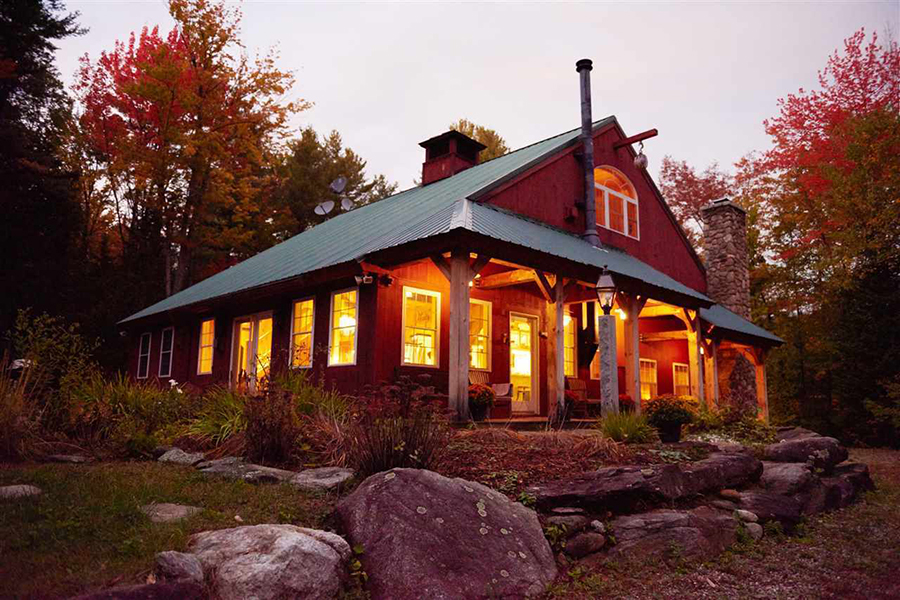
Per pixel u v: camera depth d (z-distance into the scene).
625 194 17.84
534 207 14.11
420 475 4.83
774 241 26.48
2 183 19.52
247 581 3.33
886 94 22.34
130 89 22.72
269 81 25.73
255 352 14.42
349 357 11.49
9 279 19.09
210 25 24.88
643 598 4.44
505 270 12.38
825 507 7.48
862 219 19.34
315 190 34.16
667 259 19.08
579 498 5.50
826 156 22.53
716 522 5.88
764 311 26.42
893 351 15.41
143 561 3.45
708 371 15.57
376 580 3.89
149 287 23.17
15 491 4.63
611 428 8.22
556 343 10.42
